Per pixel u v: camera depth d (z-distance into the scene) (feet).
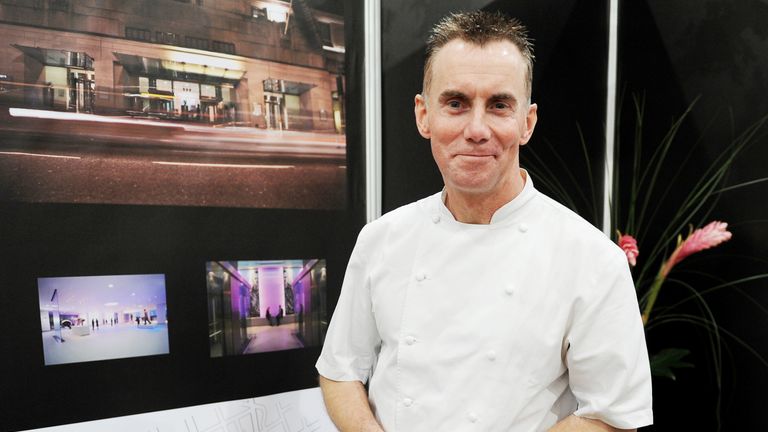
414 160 5.92
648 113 6.75
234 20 4.85
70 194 4.26
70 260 4.27
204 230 4.79
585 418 2.69
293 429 5.18
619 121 7.18
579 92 6.91
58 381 4.25
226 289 4.90
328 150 5.34
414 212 3.32
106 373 4.42
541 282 2.82
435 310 3.02
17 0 4.03
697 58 6.11
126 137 4.44
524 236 2.96
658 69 6.59
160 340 4.62
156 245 4.59
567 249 2.84
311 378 5.35
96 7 4.30
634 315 2.70
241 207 4.94
